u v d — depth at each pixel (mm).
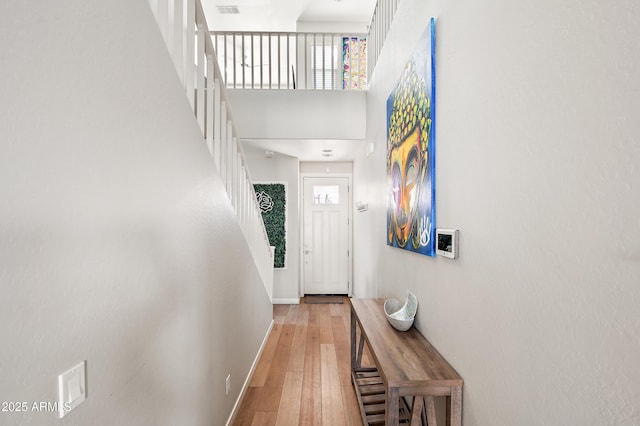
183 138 1315
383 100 2770
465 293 1213
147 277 1028
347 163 5406
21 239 591
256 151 4809
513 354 914
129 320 926
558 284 741
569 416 710
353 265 5320
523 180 869
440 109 1454
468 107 1189
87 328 754
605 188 620
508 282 938
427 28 1561
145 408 1012
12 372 577
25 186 600
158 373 1096
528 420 848
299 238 5121
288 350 3113
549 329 771
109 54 842
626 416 583
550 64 766
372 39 3412
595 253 643
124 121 908
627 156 575
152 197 1064
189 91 1438
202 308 1514
